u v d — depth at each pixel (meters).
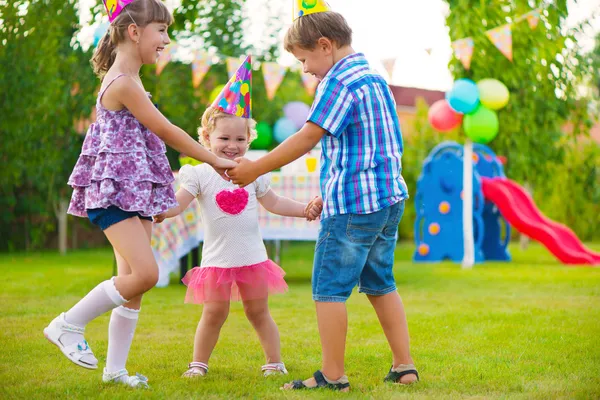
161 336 3.95
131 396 2.56
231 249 3.12
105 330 4.10
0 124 8.91
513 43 8.46
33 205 11.83
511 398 2.53
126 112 2.78
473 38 8.02
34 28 8.55
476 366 3.11
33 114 8.98
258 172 2.75
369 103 2.73
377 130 2.74
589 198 13.80
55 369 3.08
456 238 10.17
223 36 10.59
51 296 5.62
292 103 9.38
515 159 10.30
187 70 10.23
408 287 6.36
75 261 9.70
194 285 3.13
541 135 9.82
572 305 5.06
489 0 8.27
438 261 10.12
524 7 8.45
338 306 2.70
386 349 3.54
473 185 9.79
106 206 2.68
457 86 7.97
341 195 2.69
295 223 6.55
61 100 9.16
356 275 2.72
